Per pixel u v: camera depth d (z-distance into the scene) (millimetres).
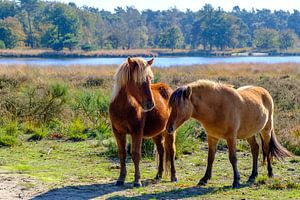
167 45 115750
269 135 9195
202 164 10273
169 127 7645
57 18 103188
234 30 115812
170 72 36938
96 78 28266
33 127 14375
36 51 94438
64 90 15938
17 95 17297
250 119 8516
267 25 157000
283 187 8180
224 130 8172
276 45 120688
